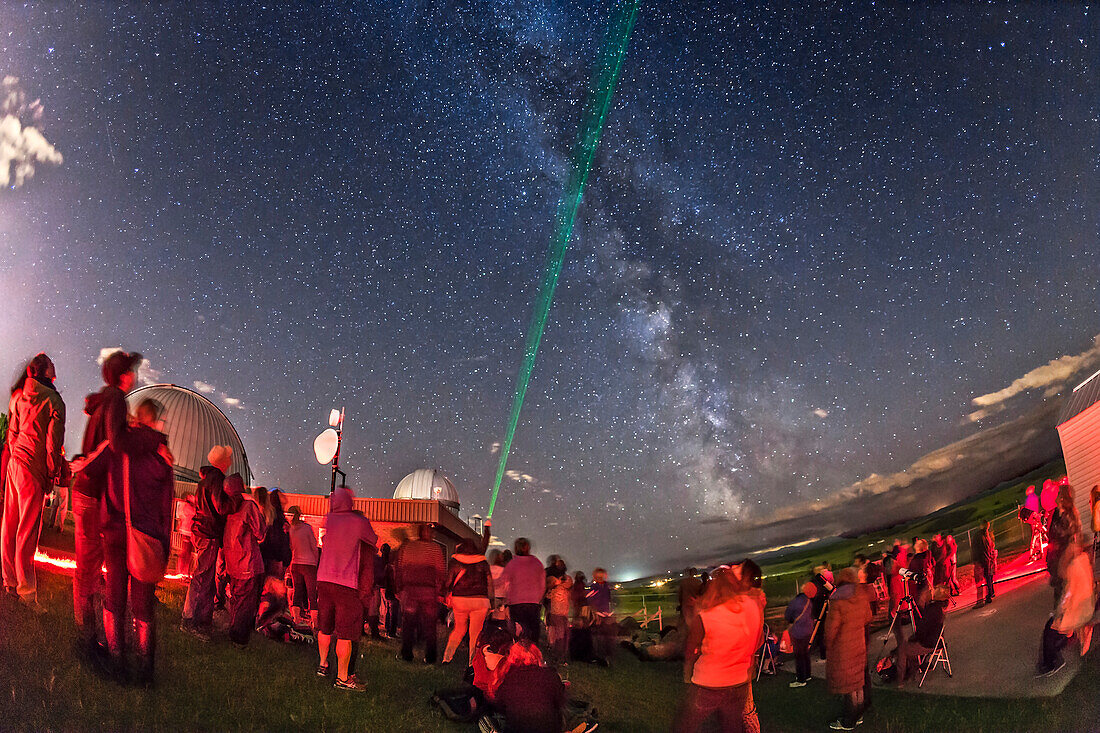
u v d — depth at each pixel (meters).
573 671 11.74
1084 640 9.45
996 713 8.60
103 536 5.83
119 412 5.93
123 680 5.69
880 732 8.43
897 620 10.94
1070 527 9.75
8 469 6.46
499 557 12.14
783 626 17.70
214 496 7.88
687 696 5.52
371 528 7.66
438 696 7.02
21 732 4.52
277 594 8.84
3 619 5.78
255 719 5.82
